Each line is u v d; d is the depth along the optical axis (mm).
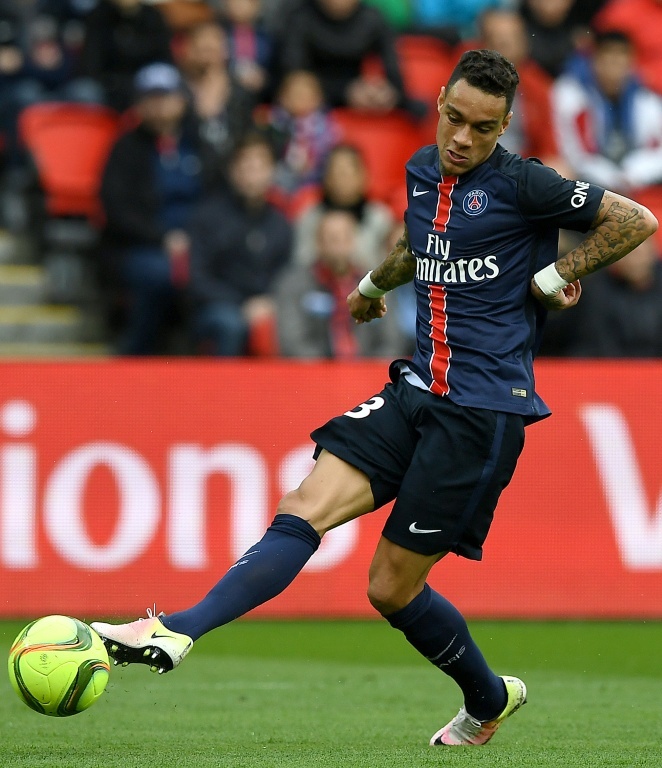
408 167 14703
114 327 42156
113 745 15164
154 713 18719
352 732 16656
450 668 15117
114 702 20016
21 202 43375
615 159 42812
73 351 41906
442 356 14352
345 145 38000
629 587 31672
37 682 12727
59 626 12992
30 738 15906
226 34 44000
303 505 14258
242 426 31188
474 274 14172
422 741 15734
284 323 36094
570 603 31562
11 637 28250
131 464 30828
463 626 15078
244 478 31109
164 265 38656
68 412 30750
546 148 43188
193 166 39812
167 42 43969
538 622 31328
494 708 15344
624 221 13758
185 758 13734
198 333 36844
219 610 13375
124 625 12867
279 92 42594
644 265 36719
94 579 30562
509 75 13523
